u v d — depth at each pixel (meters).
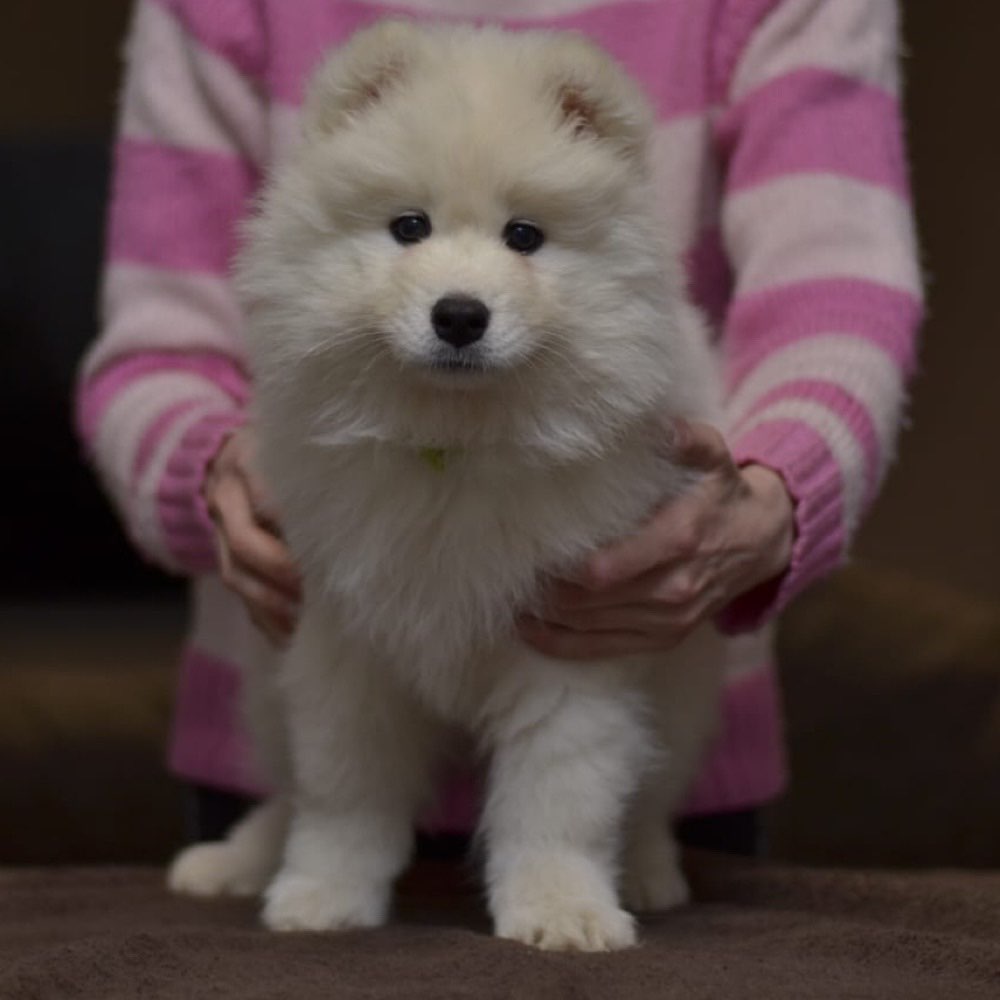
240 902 2.43
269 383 2.09
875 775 4.66
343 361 2.03
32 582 4.91
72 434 4.73
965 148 5.77
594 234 2.04
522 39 2.24
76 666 4.42
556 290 2.01
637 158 2.13
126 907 2.39
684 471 2.10
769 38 2.52
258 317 2.11
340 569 2.10
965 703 4.70
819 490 2.22
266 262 2.09
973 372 5.78
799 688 4.70
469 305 1.93
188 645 2.89
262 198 2.18
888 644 4.76
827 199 2.45
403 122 2.04
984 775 4.64
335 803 2.21
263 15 2.64
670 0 2.57
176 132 2.69
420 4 2.61
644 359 2.04
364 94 2.12
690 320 2.28
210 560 2.48
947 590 5.10
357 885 2.19
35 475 4.77
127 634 4.61
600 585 2.05
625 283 2.05
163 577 5.00
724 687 2.63
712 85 2.58
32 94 6.08
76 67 6.10
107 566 4.96
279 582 2.22
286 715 2.33
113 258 2.74
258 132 2.66
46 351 4.69
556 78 2.11
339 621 2.16
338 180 2.04
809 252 2.43
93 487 4.81
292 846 2.25
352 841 2.21
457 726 2.30
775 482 2.19
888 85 2.59
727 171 2.60
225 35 2.65
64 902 2.41
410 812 2.28
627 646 2.11
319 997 1.68
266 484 2.19
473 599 2.08
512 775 2.16
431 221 2.05
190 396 2.57
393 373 2.01
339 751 2.20
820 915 2.25
